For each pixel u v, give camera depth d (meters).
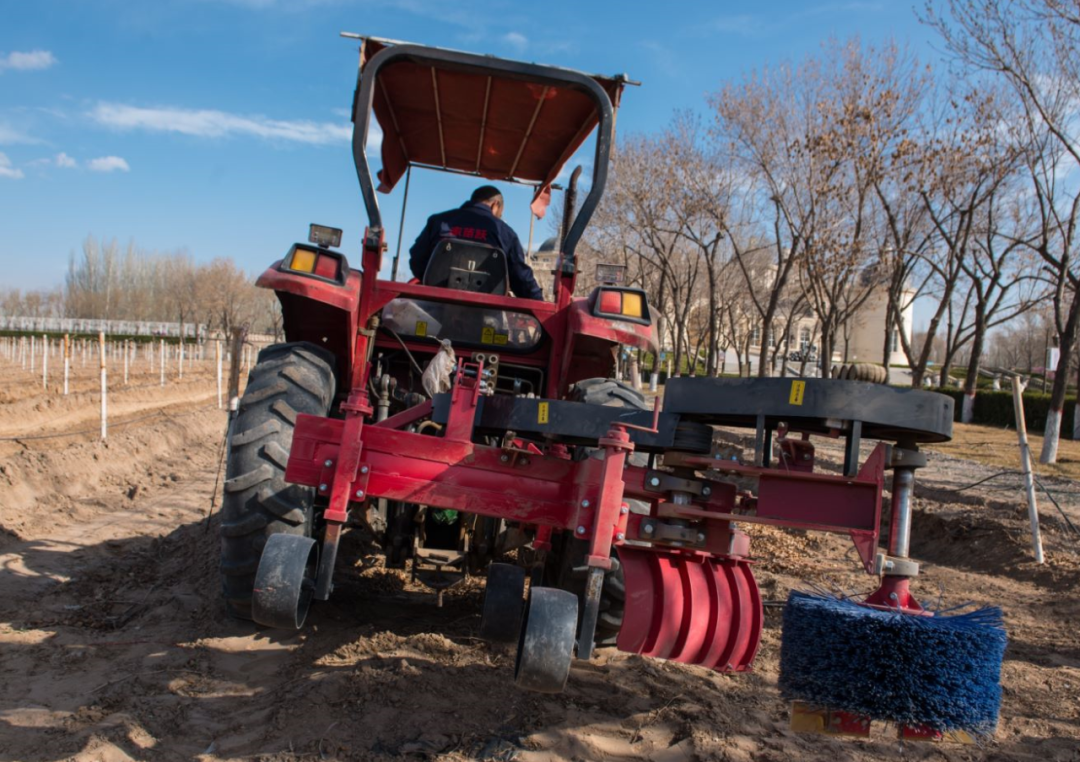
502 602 3.59
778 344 45.69
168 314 89.62
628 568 3.36
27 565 6.04
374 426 3.38
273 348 4.67
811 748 3.67
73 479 9.34
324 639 4.56
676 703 4.01
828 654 2.80
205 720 3.59
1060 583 7.31
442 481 3.35
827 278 27.48
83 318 94.00
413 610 5.21
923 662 2.71
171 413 16.70
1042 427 26.81
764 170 25.34
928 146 22.28
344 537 6.62
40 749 3.25
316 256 4.57
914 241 26.55
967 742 2.83
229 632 4.65
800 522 2.98
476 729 3.56
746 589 3.50
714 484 3.33
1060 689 4.67
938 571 8.09
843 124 22.39
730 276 42.00
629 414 3.37
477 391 3.47
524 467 3.37
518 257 5.59
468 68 4.75
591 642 2.90
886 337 25.91
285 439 4.21
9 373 25.52
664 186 31.02
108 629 4.71
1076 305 17.17
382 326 5.11
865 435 3.32
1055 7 17.91
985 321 29.09
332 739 3.38
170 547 6.69
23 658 4.19
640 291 4.83
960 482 12.59
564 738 3.52
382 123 6.17
